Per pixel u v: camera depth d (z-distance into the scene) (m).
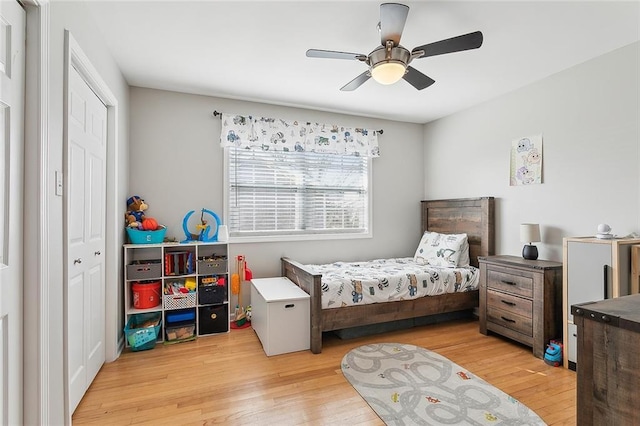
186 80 2.98
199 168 3.35
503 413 1.81
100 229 2.30
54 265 1.46
